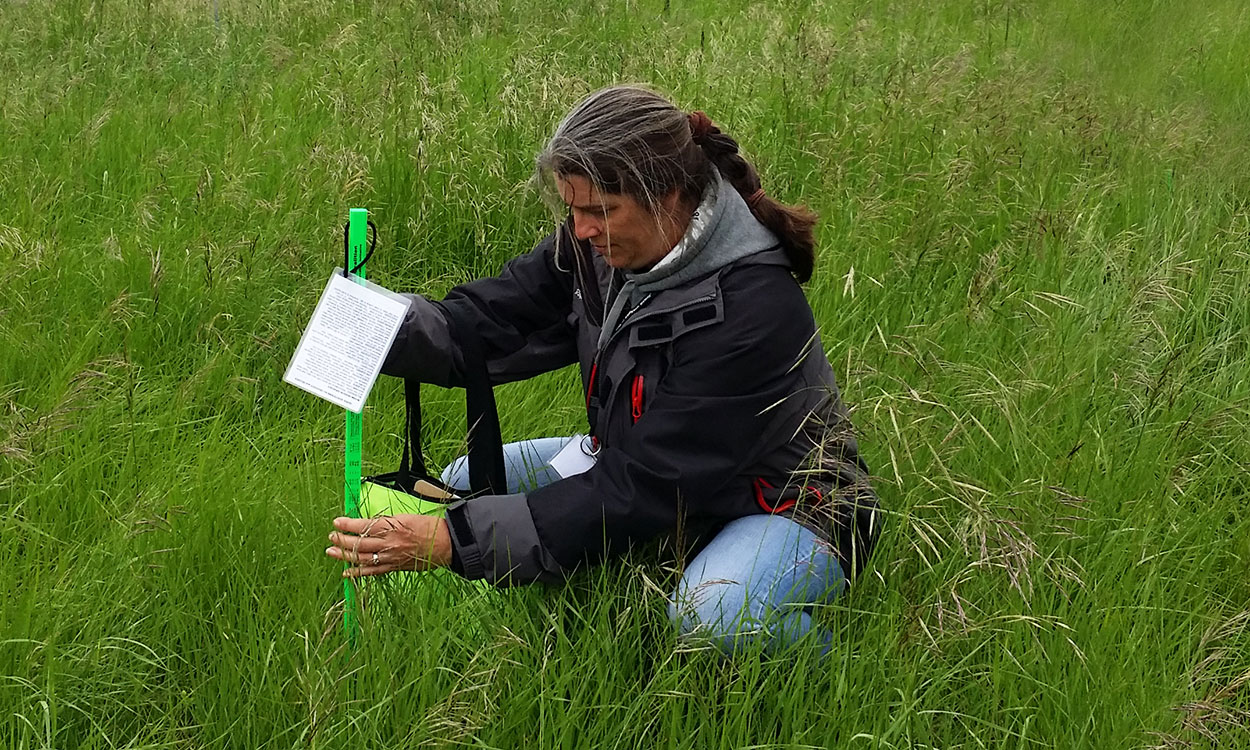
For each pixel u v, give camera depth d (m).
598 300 2.61
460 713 2.21
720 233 2.39
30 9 7.40
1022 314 3.95
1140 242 4.69
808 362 2.49
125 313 3.74
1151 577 2.76
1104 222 4.90
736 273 2.41
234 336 3.91
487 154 4.84
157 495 2.86
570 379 3.64
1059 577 2.77
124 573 2.62
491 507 2.42
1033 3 9.38
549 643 2.45
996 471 3.07
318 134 5.40
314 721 2.18
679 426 2.39
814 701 2.43
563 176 2.32
